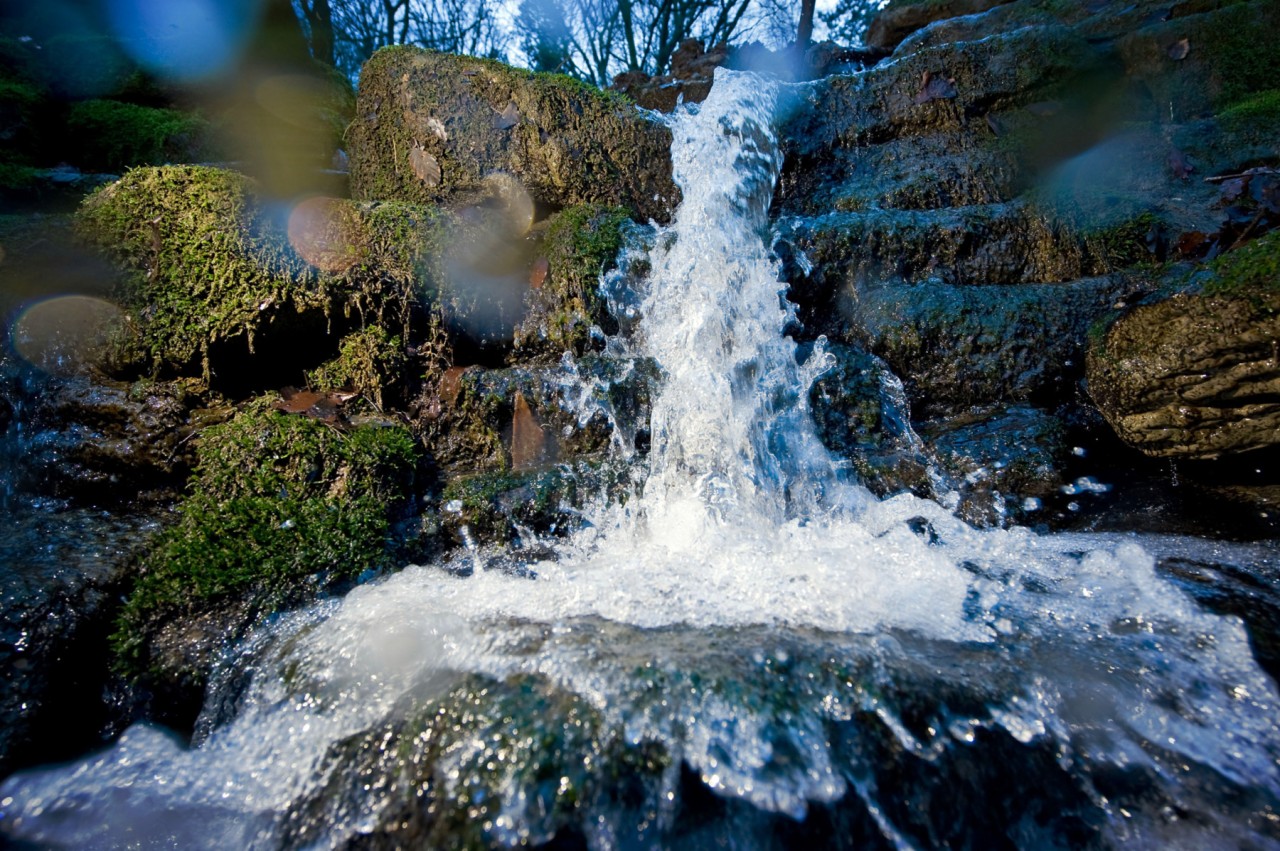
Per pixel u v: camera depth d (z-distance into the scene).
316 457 2.21
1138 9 4.66
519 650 1.64
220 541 2.00
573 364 2.76
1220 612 1.75
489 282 2.96
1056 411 2.84
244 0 5.75
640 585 1.99
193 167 2.52
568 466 2.51
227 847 1.45
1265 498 2.37
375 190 3.53
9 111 4.64
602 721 1.39
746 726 1.39
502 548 2.32
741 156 3.74
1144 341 2.38
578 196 3.37
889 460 2.60
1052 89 4.12
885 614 1.82
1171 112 4.10
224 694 1.75
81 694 1.73
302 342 2.64
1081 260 3.31
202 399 2.48
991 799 1.41
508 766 1.32
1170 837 1.39
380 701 1.58
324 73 6.45
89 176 4.34
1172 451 2.44
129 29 5.64
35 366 2.34
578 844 1.27
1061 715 1.50
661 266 3.09
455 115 3.28
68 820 1.50
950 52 4.17
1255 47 4.02
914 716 1.44
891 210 3.51
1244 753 1.41
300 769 1.53
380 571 2.10
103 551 1.97
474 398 2.67
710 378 2.75
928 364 2.94
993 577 2.03
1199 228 3.19
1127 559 2.05
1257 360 2.13
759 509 2.49
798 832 1.34
